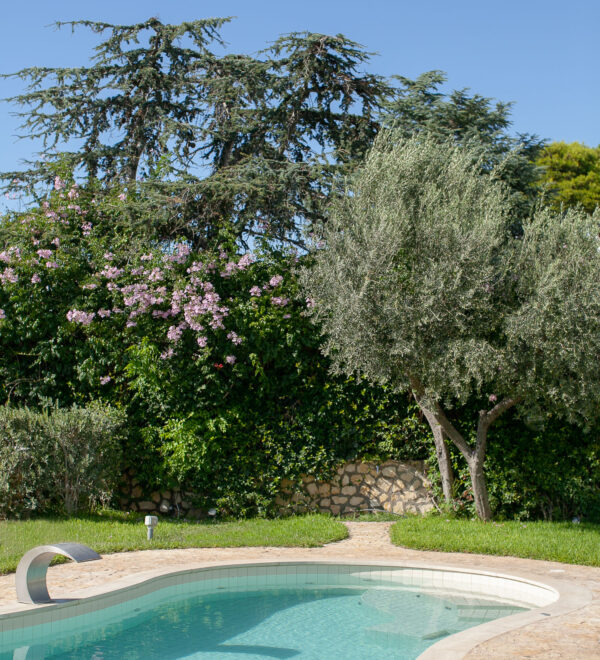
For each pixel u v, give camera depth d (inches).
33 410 462.9
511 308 379.2
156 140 644.1
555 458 444.1
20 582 224.5
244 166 521.3
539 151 597.0
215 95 601.6
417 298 369.1
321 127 593.0
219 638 224.4
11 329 483.5
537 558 320.8
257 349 470.3
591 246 363.3
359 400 475.2
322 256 407.5
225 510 469.1
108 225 516.4
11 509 403.5
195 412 467.5
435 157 413.1
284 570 301.0
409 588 294.7
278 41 563.2
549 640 181.2
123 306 477.4
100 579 265.6
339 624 239.9
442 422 417.4
